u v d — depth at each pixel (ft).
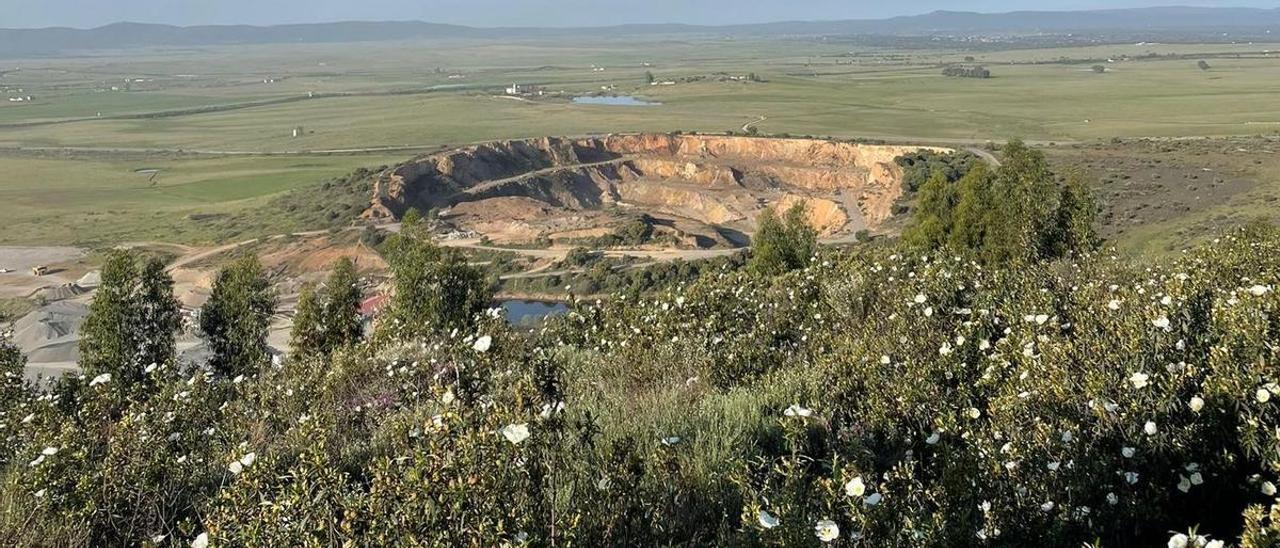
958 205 85.30
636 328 33.71
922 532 12.60
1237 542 13.21
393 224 313.12
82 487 17.75
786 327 34.55
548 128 583.99
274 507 12.90
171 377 35.24
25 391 40.68
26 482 17.97
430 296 57.72
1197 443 15.10
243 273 73.77
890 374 22.48
